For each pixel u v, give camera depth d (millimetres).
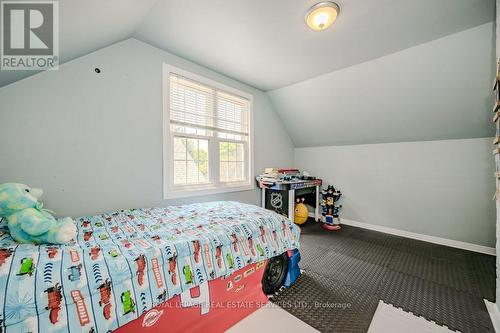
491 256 2283
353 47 2033
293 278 1735
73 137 1646
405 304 1488
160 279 989
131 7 1377
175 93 2318
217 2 1463
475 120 2275
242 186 3023
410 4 1450
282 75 2717
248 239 1456
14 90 1406
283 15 1587
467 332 1238
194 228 1410
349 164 3438
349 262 2139
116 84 1856
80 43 1452
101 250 1006
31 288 712
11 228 950
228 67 2502
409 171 2891
